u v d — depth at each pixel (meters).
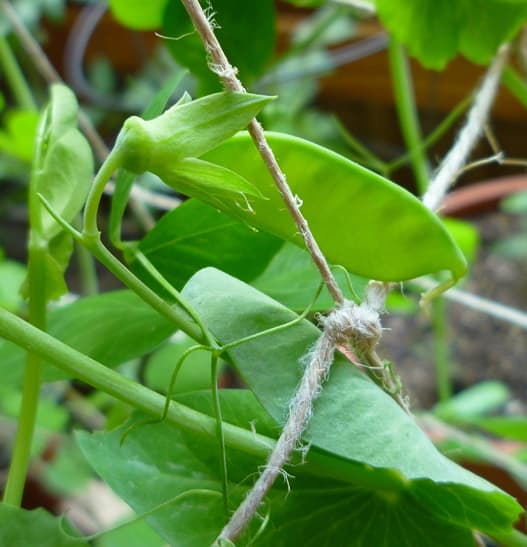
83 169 0.23
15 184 0.70
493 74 0.31
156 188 0.49
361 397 0.20
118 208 0.22
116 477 0.22
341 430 0.20
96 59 0.73
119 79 0.75
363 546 0.22
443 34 0.31
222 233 0.24
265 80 0.44
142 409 0.21
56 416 0.40
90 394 0.50
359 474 0.22
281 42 0.66
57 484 0.38
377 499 0.22
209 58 0.19
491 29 0.30
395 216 0.20
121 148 0.19
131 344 0.24
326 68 0.53
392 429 0.20
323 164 0.20
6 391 0.41
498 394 0.43
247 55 0.31
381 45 0.53
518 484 0.37
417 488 0.22
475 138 0.27
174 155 0.19
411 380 0.50
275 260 0.26
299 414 0.20
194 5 0.18
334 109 0.76
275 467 0.19
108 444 0.23
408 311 0.50
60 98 0.24
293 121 0.54
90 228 0.20
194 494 0.22
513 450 0.39
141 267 0.24
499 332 0.53
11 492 0.23
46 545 0.21
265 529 0.22
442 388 0.43
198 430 0.21
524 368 0.50
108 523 0.37
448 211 0.58
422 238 0.21
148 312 0.25
